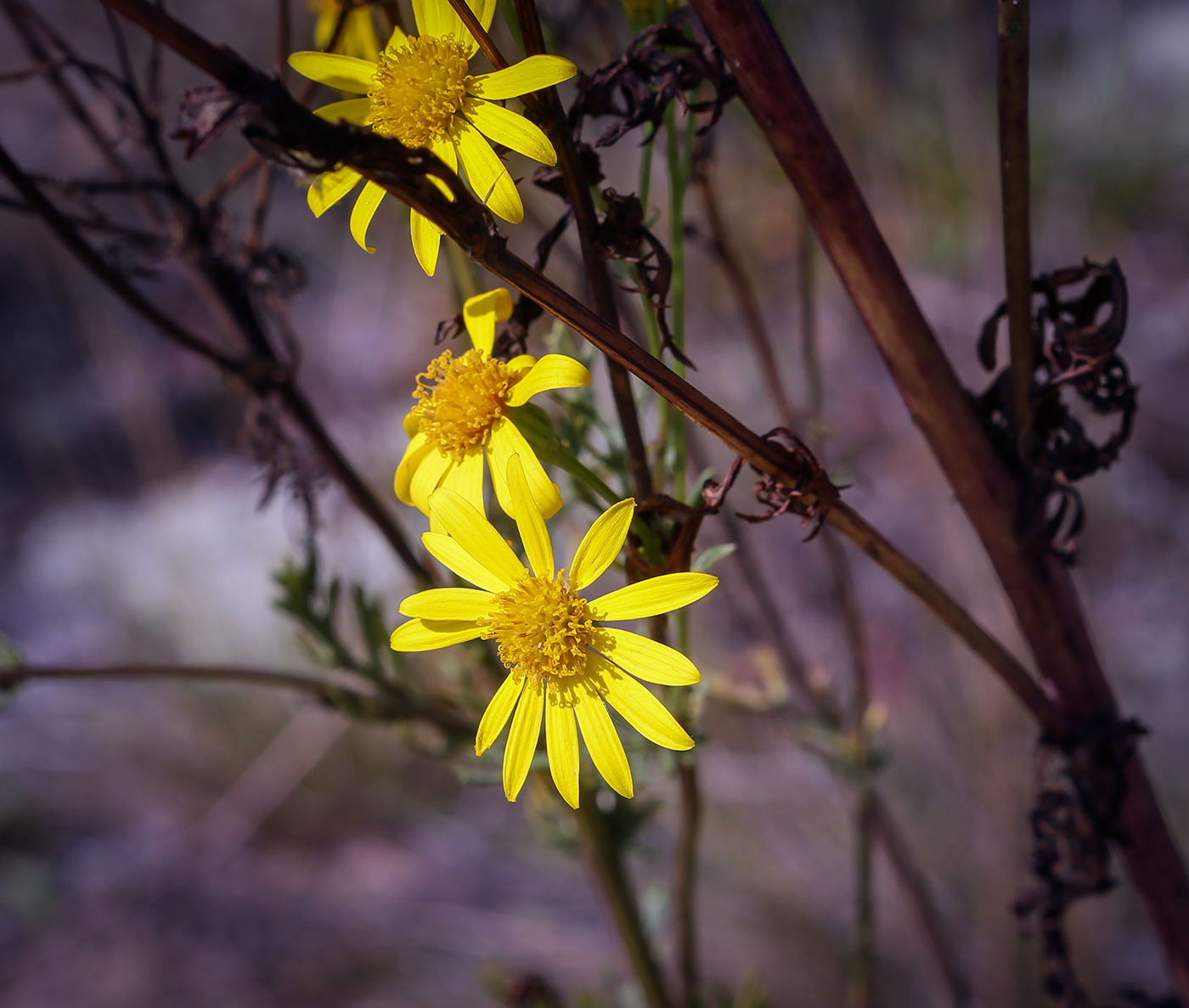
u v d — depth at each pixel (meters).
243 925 0.64
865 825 0.29
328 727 0.67
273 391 0.22
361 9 0.20
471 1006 0.55
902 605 0.56
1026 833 0.45
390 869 0.65
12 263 1.02
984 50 0.69
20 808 0.72
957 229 0.69
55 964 0.63
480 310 0.17
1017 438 0.18
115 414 0.95
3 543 0.90
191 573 0.79
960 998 0.32
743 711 0.26
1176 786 0.50
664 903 0.27
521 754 0.16
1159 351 0.68
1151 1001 0.22
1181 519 0.60
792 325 0.66
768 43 0.16
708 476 0.17
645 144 0.17
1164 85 0.87
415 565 0.22
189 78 0.70
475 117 0.15
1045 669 0.19
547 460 0.17
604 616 0.16
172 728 0.74
